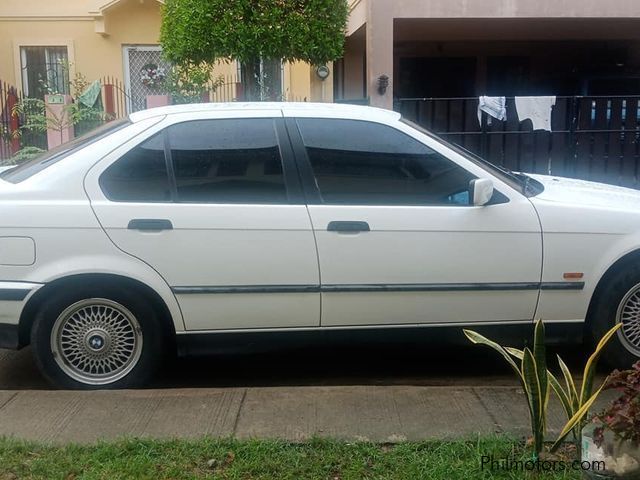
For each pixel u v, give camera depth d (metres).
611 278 4.53
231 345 4.45
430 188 4.45
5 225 4.17
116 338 4.38
